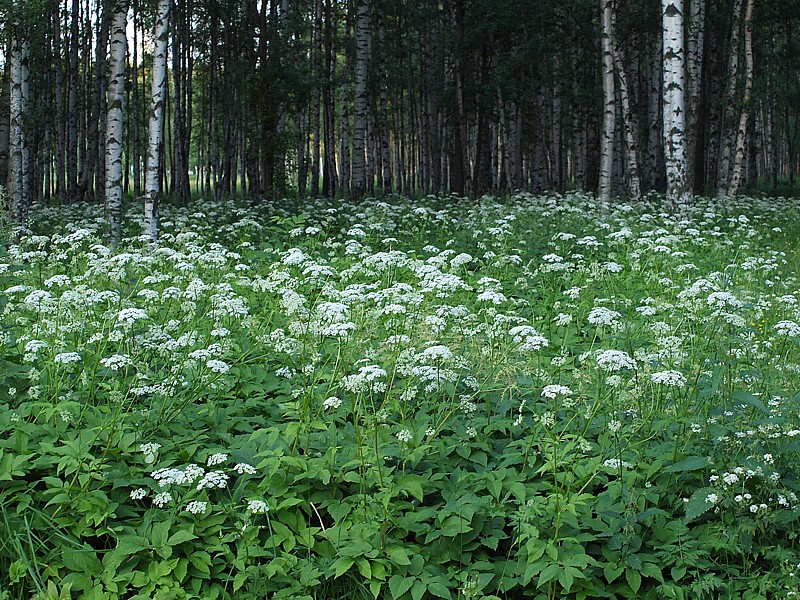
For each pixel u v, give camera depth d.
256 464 5.44
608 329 8.24
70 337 6.71
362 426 5.76
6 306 7.12
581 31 29.14
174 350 6.07
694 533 4.99
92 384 5.95
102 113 35.94
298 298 6.48
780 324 6.32
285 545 4.85
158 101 14.39
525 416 6.28
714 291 7.57
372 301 7.77
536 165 31.61
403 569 4.70
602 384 5.92
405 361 5.98
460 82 30.08
